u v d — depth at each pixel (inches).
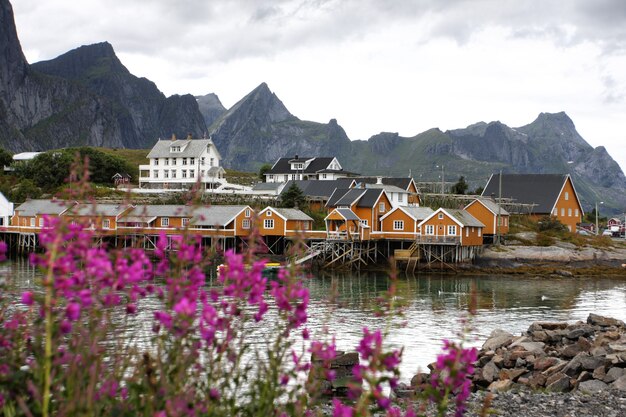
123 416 219.5
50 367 199.8
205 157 4503.0
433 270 2817.4
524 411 644.1
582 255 2837.1
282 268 244.8
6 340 232.7
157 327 230.2
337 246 2913.4
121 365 255.0
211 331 221.0
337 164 4869.6
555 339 1105.4
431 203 3782.0
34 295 197.5
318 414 285.0
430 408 605.9
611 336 1048.8
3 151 4874.5
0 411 205.0
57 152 4451.3
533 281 2529.5
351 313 1555.1
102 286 204.1
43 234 202.7
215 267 2167.8
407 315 1589.6
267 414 249.9
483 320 1576.0
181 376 223.9
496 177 4055.1
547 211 3762.3
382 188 3157.0
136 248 217.5
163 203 3149.6
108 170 4522.6
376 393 213.5
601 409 652.1
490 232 3068.4
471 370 239.9
